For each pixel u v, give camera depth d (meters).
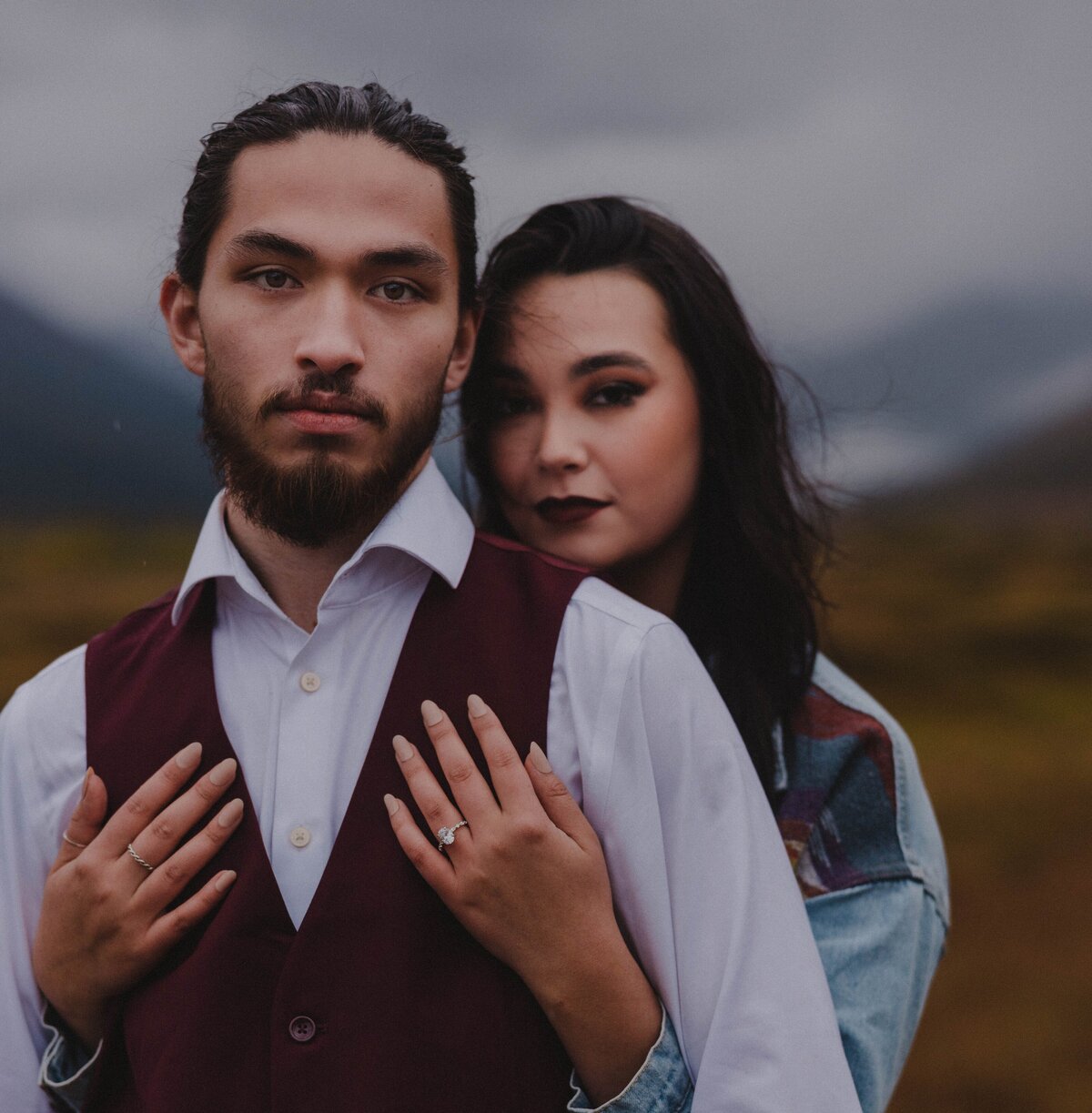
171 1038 1.35
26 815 1.54
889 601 31.28
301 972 1.32
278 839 1.39
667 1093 1.35
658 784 1.43
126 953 1.39
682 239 1.99
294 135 1.41
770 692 1.97
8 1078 1.50
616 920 1.46
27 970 1.53
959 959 9.30
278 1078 1.30
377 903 1.34
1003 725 19.02
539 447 1.87
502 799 1.37
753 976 1.35
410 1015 1.32
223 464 1.46
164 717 1.47
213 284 1.43
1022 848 12.00
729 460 2.03
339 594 1.46
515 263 1.92
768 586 2.05
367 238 1.38
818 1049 1.34
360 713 1.44
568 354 1.84
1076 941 9.45
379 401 1.38
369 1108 1.29
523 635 1.47
